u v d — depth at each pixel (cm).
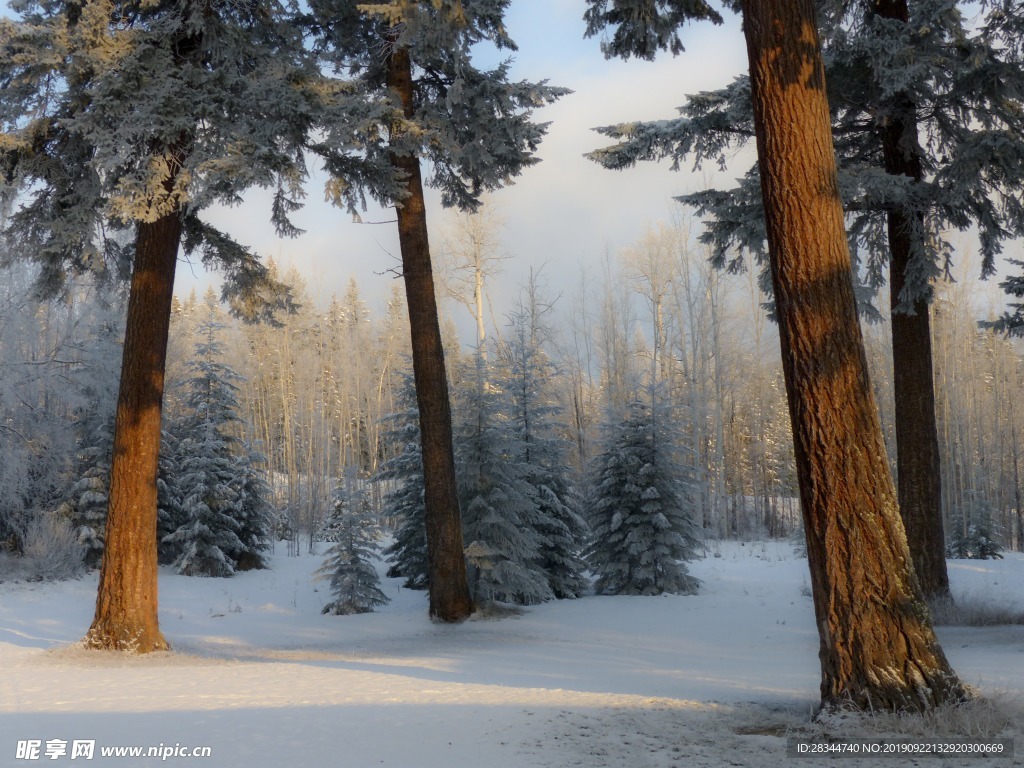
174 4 1391
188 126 1231
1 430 2733
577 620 1819
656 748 566
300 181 1252
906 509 1570
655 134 1530
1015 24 1367
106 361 2938
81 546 2852
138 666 1195
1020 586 1877
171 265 1458
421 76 1870
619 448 2288
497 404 2097
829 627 708
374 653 1392
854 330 735
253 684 909
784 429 5628
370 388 6019
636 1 1123
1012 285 1700
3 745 551
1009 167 1362
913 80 1414
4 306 2773
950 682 678
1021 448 4719
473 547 1944
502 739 578
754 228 1547
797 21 765
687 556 2217
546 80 1744
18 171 1316
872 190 1438
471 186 1966
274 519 3594
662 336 4303
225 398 3259
